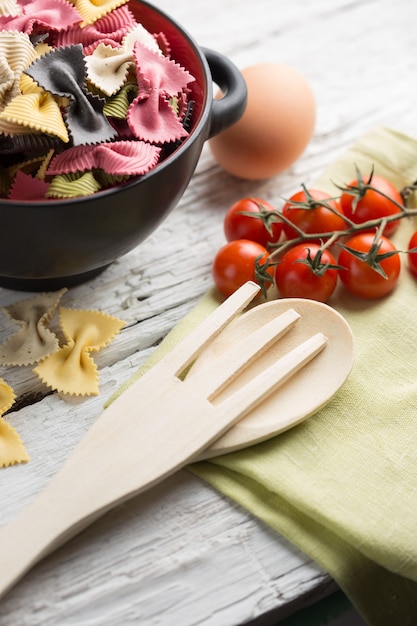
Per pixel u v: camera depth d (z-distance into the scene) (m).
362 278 0.52
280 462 0.48
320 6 0.67
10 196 0.48
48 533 0.45
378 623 0.47
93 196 0.46
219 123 0.51
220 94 0.58
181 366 0.49
